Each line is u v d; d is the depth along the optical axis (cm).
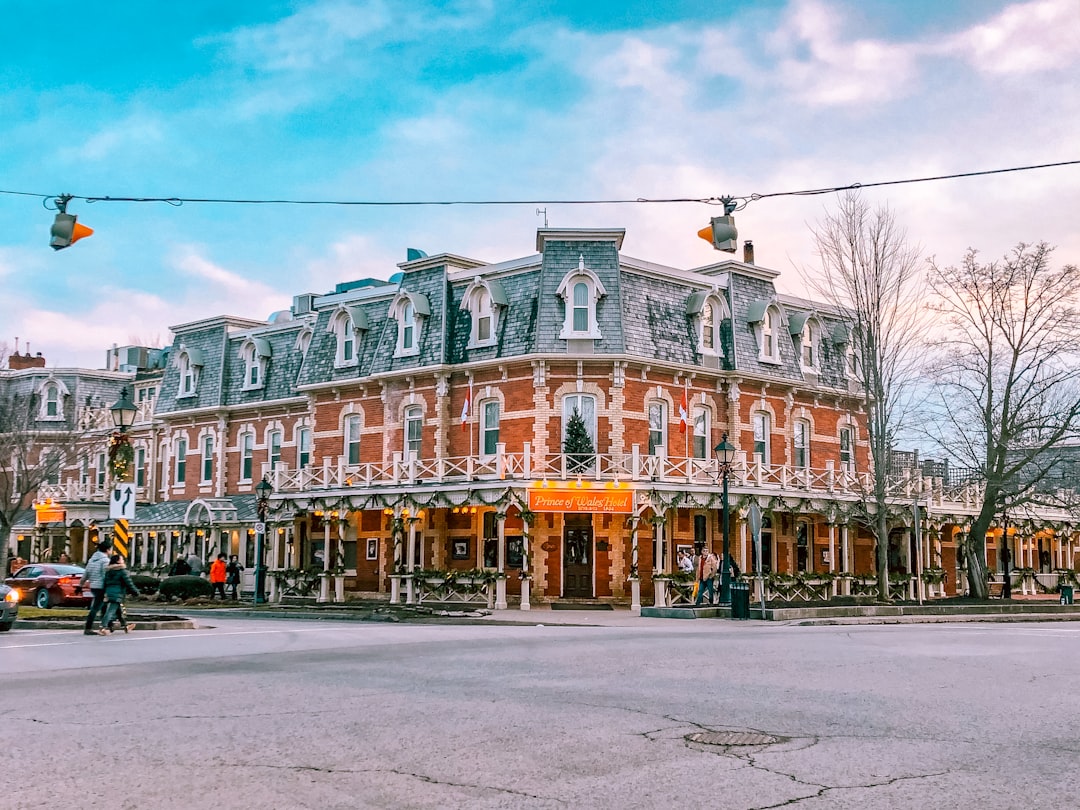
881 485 3878
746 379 3984
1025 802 660
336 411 4291
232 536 4725
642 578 3625
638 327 3700
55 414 6012
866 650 1638
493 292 3778
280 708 1030
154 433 5478
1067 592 3981
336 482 4131
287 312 5541
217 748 833
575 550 3634
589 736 876
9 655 1622
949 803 658
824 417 4359
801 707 1030
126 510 2394
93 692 1160
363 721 952
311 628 2323
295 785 710
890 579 4072
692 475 3578
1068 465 5019
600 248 3706
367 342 4244
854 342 4194
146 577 4391
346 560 4231
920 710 1010
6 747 840
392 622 2745
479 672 1335
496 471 3544
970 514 4634
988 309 4116
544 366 3616
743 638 1941
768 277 4256
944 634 2078
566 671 1342
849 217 3994
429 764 772
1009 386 4059
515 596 3597
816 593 3888
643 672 1329
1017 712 997
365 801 668
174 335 5472
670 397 3791
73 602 3098
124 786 709
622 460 3550
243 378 4975
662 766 763
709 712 999
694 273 4081
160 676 1314
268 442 4803
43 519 5566
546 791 691
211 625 2470
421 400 3947
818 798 671
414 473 3659
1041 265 4009
